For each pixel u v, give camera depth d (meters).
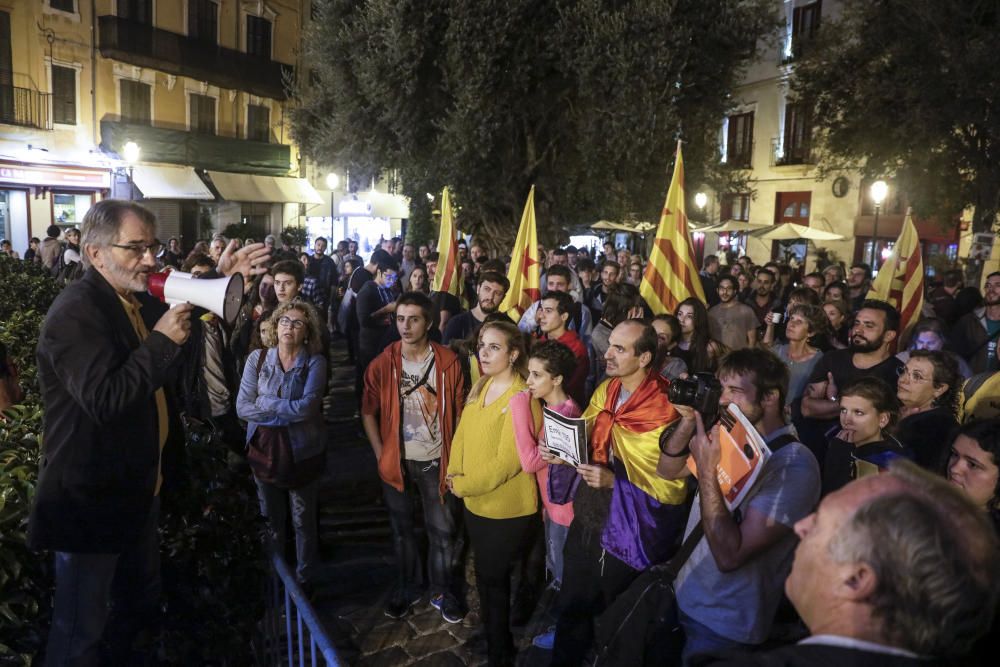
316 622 2.58
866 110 16.53
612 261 8.82
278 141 29.09
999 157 14.53
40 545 2.18
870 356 4.93
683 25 13.60
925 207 16.47
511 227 16.88
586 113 14.72
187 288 2.16
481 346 3.74
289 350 4.24
